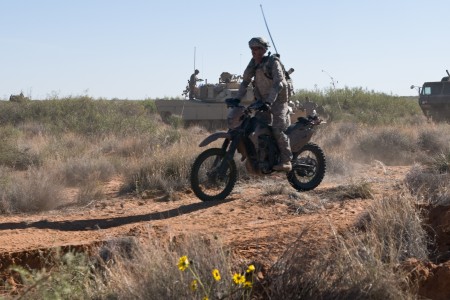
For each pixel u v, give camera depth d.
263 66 10.52
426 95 40.09
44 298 4.93
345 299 5.27
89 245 6.97
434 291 5.73
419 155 18.14
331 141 20.09
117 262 5.80
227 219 9.07
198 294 5.00
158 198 11.73
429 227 7.06
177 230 8.27
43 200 11.15
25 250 6.98
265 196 10.41
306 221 8.04
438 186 9.49
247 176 13.08
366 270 5.45
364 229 7.14
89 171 14.75
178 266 4.70
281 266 5.54
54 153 18.42
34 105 34.25
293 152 11.26
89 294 5.27
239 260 6.08
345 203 9.32
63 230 9.13
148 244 6.12
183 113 34.78
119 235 8.14
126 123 26.94
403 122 34.06
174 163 13.07
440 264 6.11
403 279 5.55
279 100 10.72
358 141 18.98
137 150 20.11
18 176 13.67
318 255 5.78
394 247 6.32
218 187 11.95
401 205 7.20
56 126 28.36
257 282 5.43
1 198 11.23
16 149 17.84
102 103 37.00
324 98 44.41
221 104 34.44
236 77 35.50
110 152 20.89
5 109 33.69
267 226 8.05
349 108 42.72
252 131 10.66
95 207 11.16
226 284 5.16
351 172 13.88
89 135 25.31
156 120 36.38
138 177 12.72
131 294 5.11
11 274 6.61
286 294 5.31
